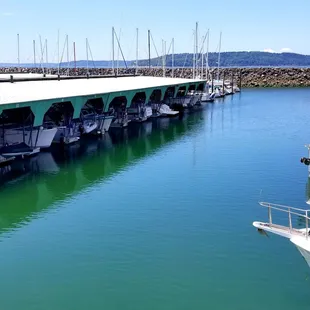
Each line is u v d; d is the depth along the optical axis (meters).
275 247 19.75
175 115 66.88
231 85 110.50
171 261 18.66
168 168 34.16
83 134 48.31
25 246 20.44
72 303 15.72
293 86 129.00
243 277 17.25
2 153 36.22
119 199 26.83
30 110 38.06
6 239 21.25
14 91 40.59
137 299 15.88
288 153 39.06
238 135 48.97
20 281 17.27
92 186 29.70
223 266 18.12
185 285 16.75
